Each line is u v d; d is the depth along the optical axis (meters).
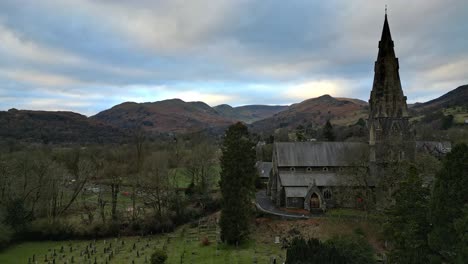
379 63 88.56
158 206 100.75
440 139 172.12
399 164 74.44
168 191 99.62
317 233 73.56
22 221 85.94
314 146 99.00
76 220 93.25
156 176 97.81
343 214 77.50
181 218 96.12
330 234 67.31
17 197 88.62
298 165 95.75
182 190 118.12
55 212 94.75
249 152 82.69
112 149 164.12
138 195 112.50
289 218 83.25
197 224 93.19
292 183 93.44
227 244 74.69
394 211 49.44
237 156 76.44
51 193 92.75
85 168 104.44
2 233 77.44
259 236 78.25
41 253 76.19
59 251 77.44
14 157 101.00
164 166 106.88
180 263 65.06
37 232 86.56
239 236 73.81
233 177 75.31
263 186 126.69
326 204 91.31
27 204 93.38
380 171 85.81
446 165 40.22
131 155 150.50
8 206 85.19
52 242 85.38
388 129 86.62
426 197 49.59
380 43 88.62
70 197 113.75
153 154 135.62
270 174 110.56
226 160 76.88
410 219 45.78
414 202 46.81
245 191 76.38
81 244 82.88
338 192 85.75
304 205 89.94
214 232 85.25
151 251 74.44
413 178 48.50
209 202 105.69
